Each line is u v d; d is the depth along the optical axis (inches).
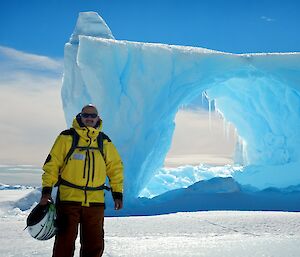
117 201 109.9
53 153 106.7
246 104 733.9
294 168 636.1
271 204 518.3
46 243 167.0
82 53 503.2
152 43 560.4
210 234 210.7
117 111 503.8
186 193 549.3
